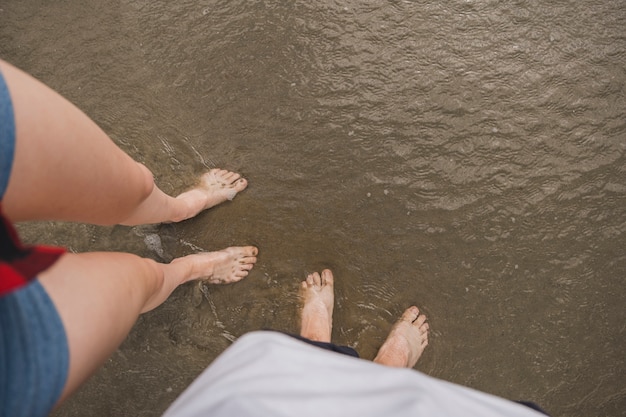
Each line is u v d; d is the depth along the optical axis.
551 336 1.85
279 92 2.02
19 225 1.94
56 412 1.83
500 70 2.02
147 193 1.48
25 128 0.97
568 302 1.87
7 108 0.92
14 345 0.84
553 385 1.83
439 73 2.02
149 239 1.93
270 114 2.00
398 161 1.96
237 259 1.89
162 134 2.01
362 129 1.98
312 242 1.93
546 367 1.84
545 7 2.06
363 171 1.96
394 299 1.90
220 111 2.01
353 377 0.85
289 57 2.04
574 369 1.83
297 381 0.83
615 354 1.84
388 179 1.95
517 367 1.84
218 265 1.85
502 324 1.86
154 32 2.08
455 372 1.84
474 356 1.85
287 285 1.91
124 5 2.09
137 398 1.83
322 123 1.99
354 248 1.92
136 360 1.86
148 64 2.05
